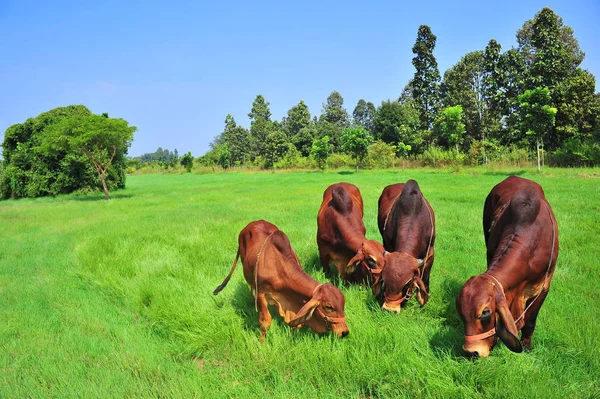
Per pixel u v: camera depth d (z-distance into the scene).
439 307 5.30
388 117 53.12
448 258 7.50
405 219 5.75
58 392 4.06
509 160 32.78
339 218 6.34
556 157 29.45
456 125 37.59
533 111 25.86
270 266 4.82
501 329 3.62
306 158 53.19
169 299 5.95
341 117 88.25
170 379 4.27
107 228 12.31
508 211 4.47
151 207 17.92
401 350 4.30
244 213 13.89
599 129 29.20
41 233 12.62
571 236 8.45
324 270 6.92
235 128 81.81
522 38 43.84
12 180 30.08
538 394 3.55
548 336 4.55
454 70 46.09
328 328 4.50
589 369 3.96
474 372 3.88
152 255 8.55
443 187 19.34
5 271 8.41
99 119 23.03
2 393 4.05
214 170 63.22
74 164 29.52
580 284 5.98
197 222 12.09
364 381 4.03
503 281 3.88
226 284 6.12
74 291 7.00
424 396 3.79
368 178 29.22
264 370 4.35
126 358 4.64
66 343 5.08
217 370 4.41
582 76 31.48
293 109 82.06
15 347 5.05
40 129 29.72
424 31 48.50
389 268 4.86
